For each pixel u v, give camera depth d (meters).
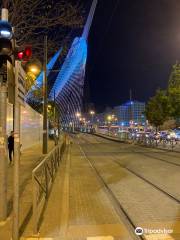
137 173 13.92
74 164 18.33
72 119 168.38
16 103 5.56
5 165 6.53
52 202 8.08
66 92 158.00
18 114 5.58
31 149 28.12
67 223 6.32
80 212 7.29
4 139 6.47
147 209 7.51
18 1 10.41
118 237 5.57
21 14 10.56
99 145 41.28
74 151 30.25
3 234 5.65
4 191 6.48
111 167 16.55
